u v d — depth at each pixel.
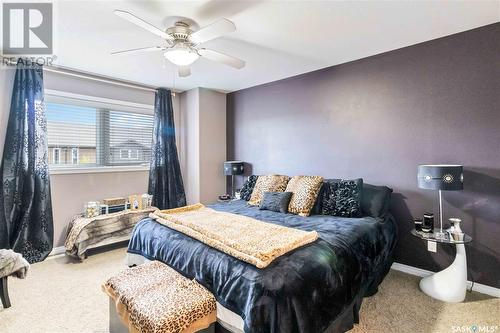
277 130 3.99
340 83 3.29
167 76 3.68
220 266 1.62
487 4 1.97
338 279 1.68
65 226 3.38
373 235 2.28
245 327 1.35
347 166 3.25
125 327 1.59
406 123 2.78
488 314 2.01
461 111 2.45
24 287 2.43
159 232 2.24
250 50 2.82
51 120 3.31
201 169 4.39
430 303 2.15
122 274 1.78
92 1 1.89
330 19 2.18
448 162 2.53
